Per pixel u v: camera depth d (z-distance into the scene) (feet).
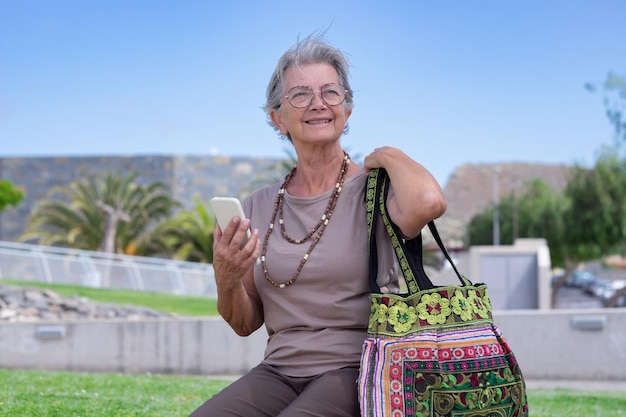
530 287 71.67
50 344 37.55
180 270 82.33
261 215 10.99
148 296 68.44
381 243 10.05
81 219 124.47
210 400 10.11
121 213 121.70
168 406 22.62
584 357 35.83
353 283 10.14
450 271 74.74
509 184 269.85
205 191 165.17
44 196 163.84
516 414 9.16
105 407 21.59
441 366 8.93
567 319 36.01
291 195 10.83
